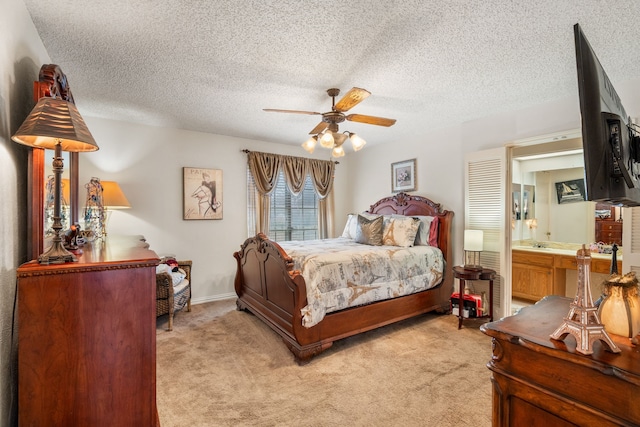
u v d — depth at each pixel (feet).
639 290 3.48
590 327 2.97
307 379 7.60
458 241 13.10
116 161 12.43
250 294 12.23
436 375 7.75
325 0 5.39
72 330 4.27
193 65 7.82
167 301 10.74
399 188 15.78
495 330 3.59
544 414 3.24
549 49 7.09
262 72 8.20
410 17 5.88
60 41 6.64
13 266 4.90
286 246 12.31
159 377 7.68
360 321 9.77
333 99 9.34
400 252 11.27
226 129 13.80
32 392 4.09
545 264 13.98
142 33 6.39
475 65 7.86
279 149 16.57
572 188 14.43
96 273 4.41
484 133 12.16
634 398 2.64
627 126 4.09
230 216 15.02
